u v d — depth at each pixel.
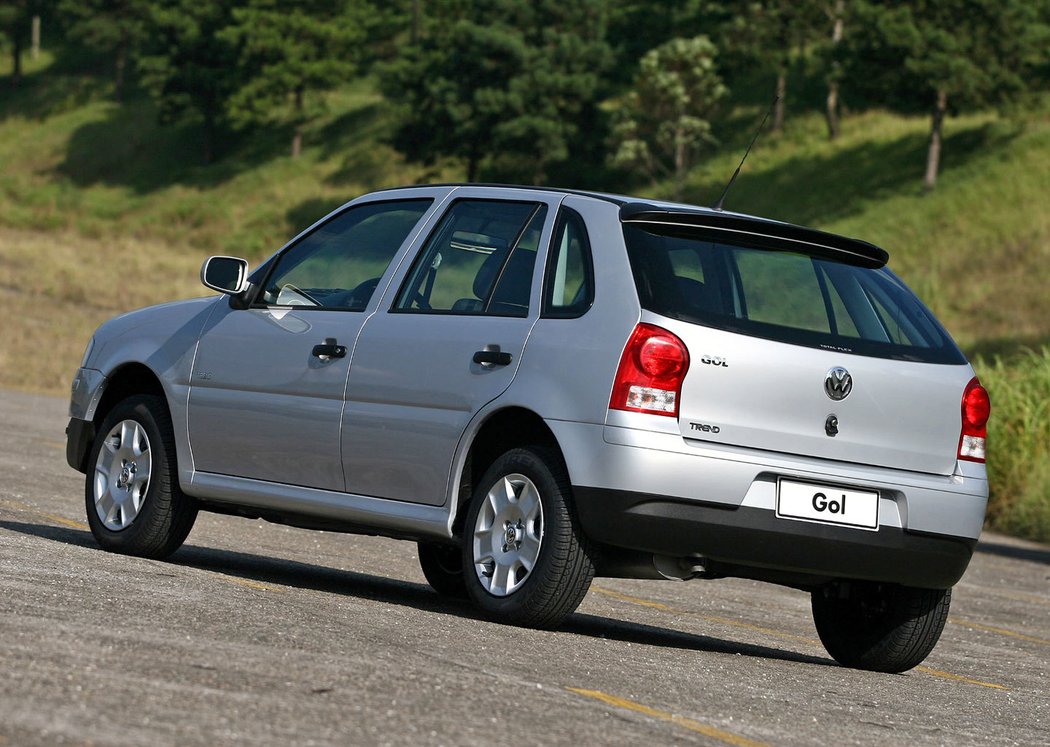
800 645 25.42
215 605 18.59
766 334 20.77
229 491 24.27
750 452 20.42
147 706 12.35
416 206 23.95
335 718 12.75
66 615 16.39
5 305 147.00
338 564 29.11
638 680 17.22
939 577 21.78
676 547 20.09
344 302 23.70
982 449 22.27
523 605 20.52
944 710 18.48
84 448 26.75
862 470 21.14
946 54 188.12
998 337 151.88
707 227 21.44
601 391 20.14
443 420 21.58
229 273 24.52
